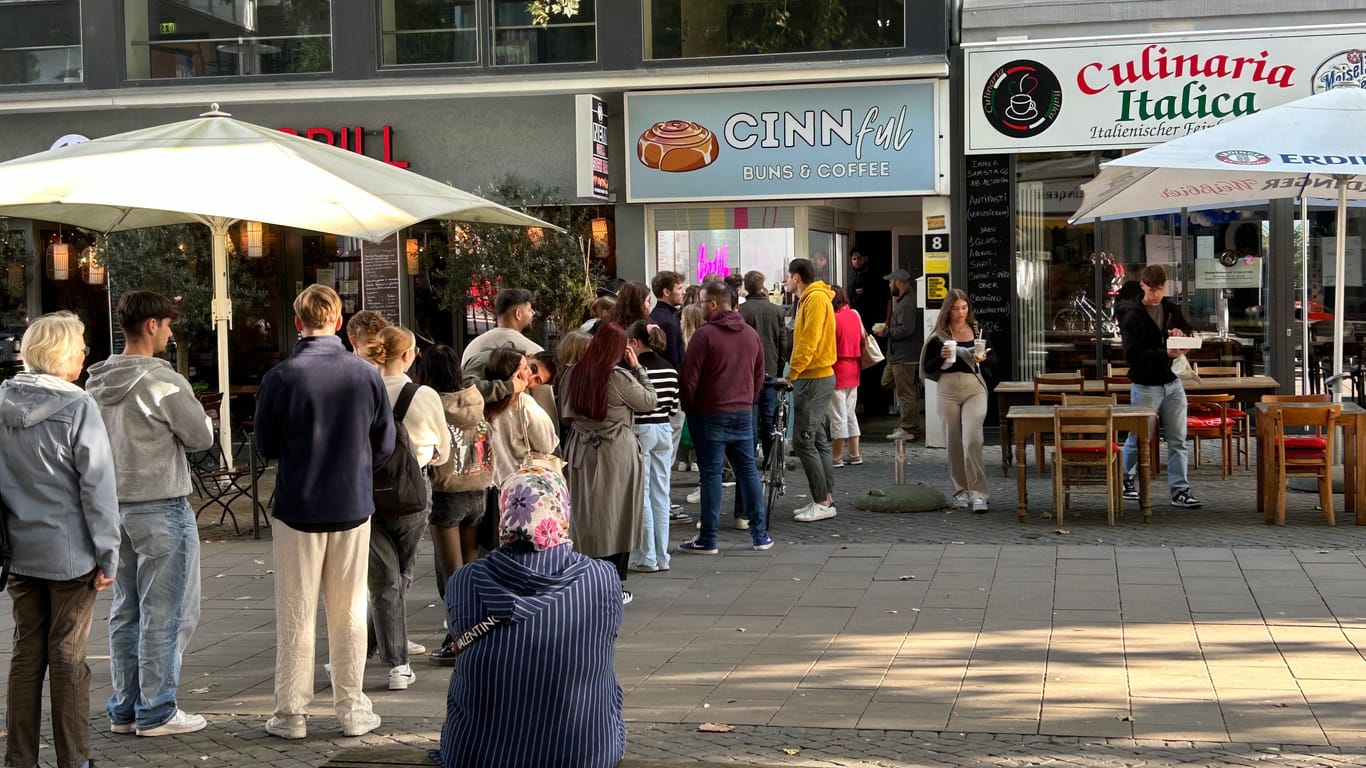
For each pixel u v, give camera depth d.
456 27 15.60
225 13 15.95
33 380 5.02
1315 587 7.95
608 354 7.95
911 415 15.37
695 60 15.16
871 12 14.87
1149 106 14.52
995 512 10.91
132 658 5.80
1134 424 10.19
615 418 8.01
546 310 15.22
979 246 15.11
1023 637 7.02
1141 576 8.35
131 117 16.23
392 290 16.19
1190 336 10.92
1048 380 12.77
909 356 15.26
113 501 5.06
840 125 14.98
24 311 16.77
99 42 16.02
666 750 5.36
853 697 6.06
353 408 5.58
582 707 4.04
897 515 10.89
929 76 14.77
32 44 16.27
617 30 15.29
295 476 5.53
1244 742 5.28
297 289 17.14
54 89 16.20
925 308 15.16
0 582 4.95
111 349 15.45
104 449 5.04
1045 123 14.74
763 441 10.73
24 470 4.95
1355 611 7.38
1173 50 14.39
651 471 8.92
